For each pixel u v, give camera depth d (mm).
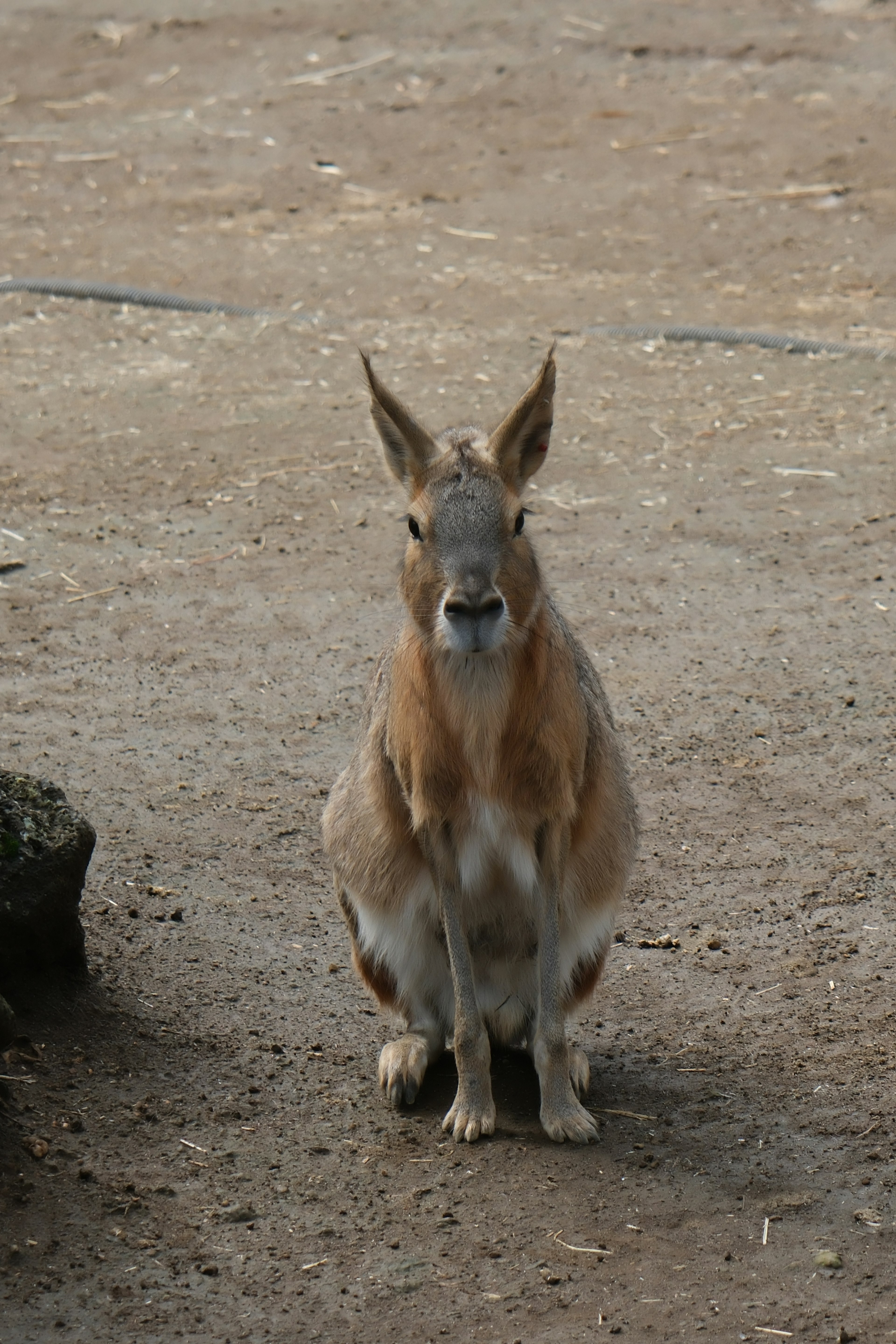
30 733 15312
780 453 21438
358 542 19500
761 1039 10836
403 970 10836
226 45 39594
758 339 24922
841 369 23906
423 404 22906
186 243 30000
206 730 15438
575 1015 11289
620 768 11148
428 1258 8680
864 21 37375
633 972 11773
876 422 22203
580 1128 9805
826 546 18922
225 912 12555
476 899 10445
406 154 33625
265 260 29094
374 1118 10148
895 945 11852
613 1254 8680
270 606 17984
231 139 34812
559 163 32594
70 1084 10188
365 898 10734
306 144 34344
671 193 30891
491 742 9727
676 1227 8906
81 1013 10953
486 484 9609
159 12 41719
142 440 22453
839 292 26609
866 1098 10086
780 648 16719
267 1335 8086
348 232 30234
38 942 10898
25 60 39688
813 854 13156
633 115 34406
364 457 21812
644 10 38875
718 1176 9383
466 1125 9883
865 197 30062
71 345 25828
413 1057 10422
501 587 9406
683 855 13250
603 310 26438
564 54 37375
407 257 28984
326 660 16797
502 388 23391
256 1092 10328
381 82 37094
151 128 35625
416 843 10438
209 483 21141
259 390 24047
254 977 11727
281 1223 9008
